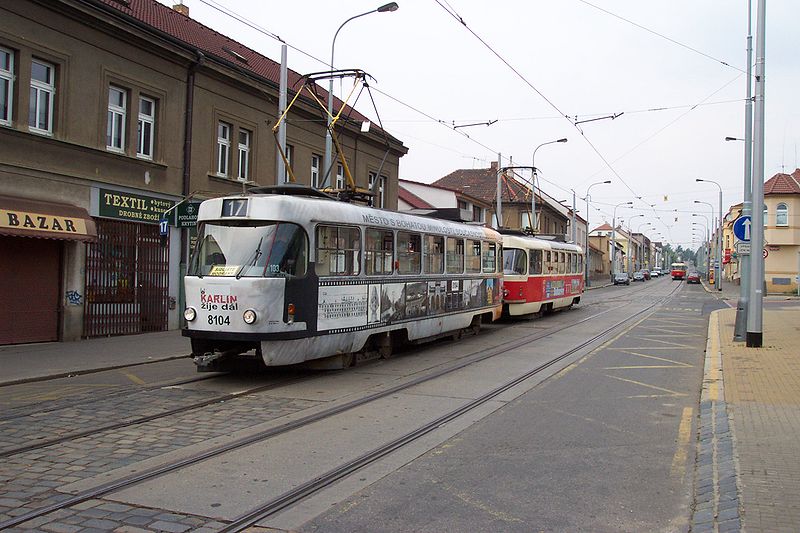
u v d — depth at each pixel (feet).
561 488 18.76
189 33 73.72
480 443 23.53
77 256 52.21
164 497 17.60
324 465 20.62
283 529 15.62
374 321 41.98
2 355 43.62
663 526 16.02
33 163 48.52
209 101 65.72
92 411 27.94
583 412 28.78
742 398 29.91
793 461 20.17
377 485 18.88
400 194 141.79
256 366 40.93
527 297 76.69
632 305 115.24
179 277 62.54
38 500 17.21
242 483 18.83
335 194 45.29
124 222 56.59
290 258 35.09
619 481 19.43
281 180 57.47
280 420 26.55
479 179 202.80
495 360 44.62
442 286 51.98
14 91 47.55
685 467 20.84
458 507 17.16
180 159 62.34
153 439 23.48
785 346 49.85
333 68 64.03
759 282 49.78
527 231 87.10
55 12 49.80
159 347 49.39
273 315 34.01
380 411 28.58
